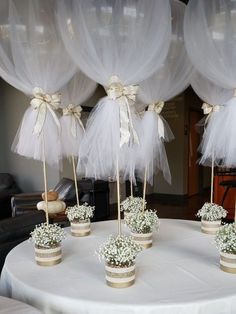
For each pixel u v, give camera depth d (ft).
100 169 6.81
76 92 7.79
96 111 5.68
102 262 5.39
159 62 5.32
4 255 6.58
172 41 6.52
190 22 5.88
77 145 7.89
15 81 5.63
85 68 5.19
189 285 4.40
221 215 7.01
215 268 5.02
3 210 18.39
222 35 5.55
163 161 8.29
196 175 26.63
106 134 5.38
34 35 5.33
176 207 21.56
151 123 6.98
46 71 5.53
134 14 4.76
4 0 5.28
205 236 6.85
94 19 4.74
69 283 4.56
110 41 4.78
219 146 7.32
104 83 5.22
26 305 4.30
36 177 20.07
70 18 5.07
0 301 4.44
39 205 11.35
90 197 15.57
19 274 4.92
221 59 5.68
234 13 5.42
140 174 7.83
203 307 3.90
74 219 7.04
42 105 5.76
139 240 5.99
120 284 4.35
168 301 3.92
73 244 6.43
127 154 6.19
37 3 5.32
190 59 6.47
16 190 19.63
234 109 6.63
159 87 6.82
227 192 15.12
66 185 15.46
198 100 25.67
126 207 7.60
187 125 24.26
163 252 5.81
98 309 3.89
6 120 21.09
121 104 5.20
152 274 4.81
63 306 4.08
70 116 7.89
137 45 4.85
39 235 5.29
